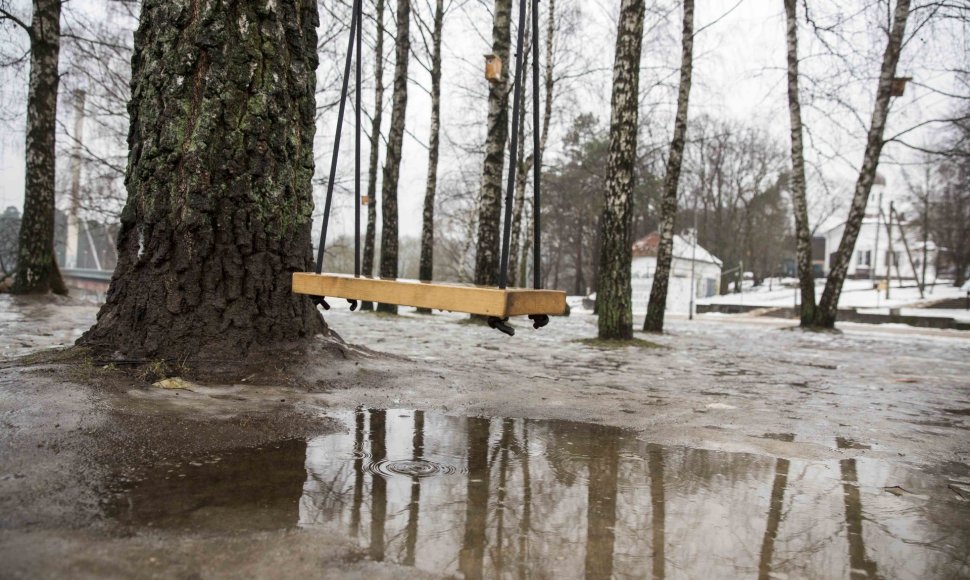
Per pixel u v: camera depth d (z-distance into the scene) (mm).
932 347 14641
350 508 2326
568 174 42344
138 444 2910
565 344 11031
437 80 20047
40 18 14188
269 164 4746
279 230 4828
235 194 4609
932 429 4668
